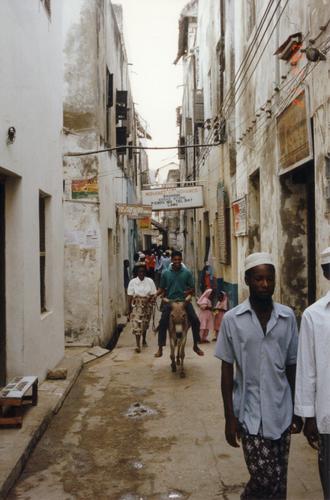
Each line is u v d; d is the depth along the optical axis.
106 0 13.27
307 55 5.23
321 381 2.97
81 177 10.90
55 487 4.17
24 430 4.99
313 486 4.06
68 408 6.34
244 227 10.33
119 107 15.73
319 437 3.08
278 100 7.33
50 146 7.81
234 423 3.27
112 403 6.56
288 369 3.30
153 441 5.22
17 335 6.07
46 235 7.82
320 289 5.34
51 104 7.92
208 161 17.22
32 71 6.65
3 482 3.90
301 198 7.34
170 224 51.72
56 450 4.96
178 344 8.10
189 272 8.80
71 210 10.88
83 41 11.03
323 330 2.99
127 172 19.62
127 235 20.14
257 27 8.71
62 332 8.67
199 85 19.80
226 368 3.33
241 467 4.53
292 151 6.57
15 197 6.12
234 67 11.85
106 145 12.37
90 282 10.86
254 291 3.21
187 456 4.81
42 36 7.28
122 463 4.67
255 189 9.90
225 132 13.07
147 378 7.92
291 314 3.27
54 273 8.03
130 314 10.53
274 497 3.16
